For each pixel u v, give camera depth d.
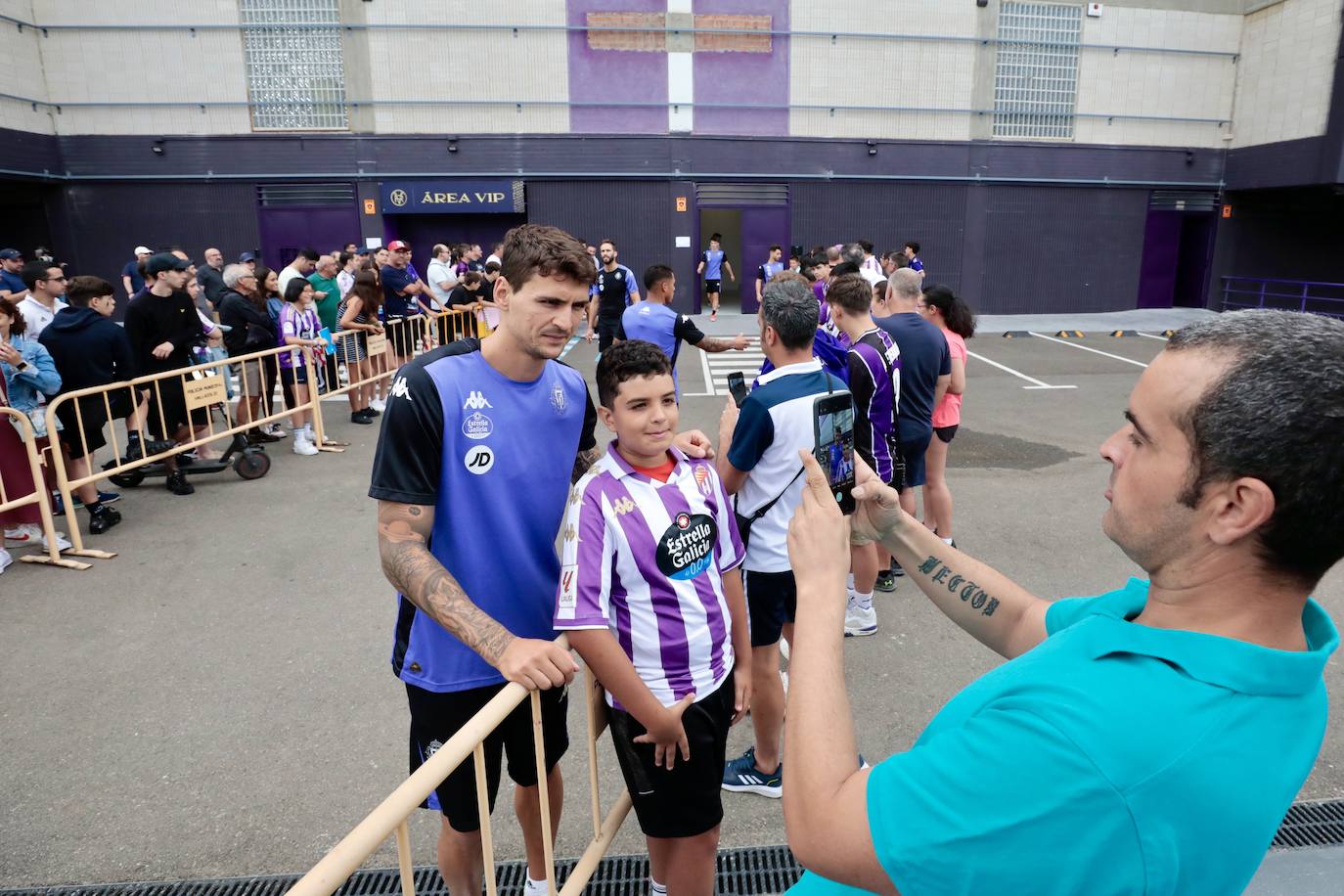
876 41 17.92
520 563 1.87
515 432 1.81
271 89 17.12
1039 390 10.33
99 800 2.85
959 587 1.27
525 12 17.11
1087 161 19.11
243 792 2.89
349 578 4.73
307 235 17.89
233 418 8.66
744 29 17.59
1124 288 20.12
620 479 1.88
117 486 6.52
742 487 2.86
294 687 3.57
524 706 2.03
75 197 17.20
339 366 9.44
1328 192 18.92
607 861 2.56
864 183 18.67
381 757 3.09
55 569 4.89
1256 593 0.73
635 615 1.89
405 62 17.19
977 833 0.69
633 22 17.33
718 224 24.59
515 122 17.59
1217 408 0.69
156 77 16.83
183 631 4.09
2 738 3.21
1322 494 0.66
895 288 4.47
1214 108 19.27
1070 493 6.20
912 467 4.36
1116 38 18.47
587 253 1.72
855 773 0.81
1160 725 0.69
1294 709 0.72
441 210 17.84
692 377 11.53
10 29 15.66
